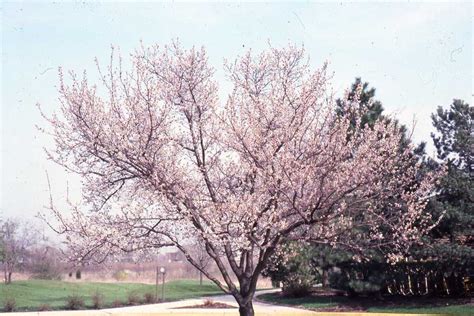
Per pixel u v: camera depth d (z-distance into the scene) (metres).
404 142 14.48
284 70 10.92
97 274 37.81
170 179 9.48
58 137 9.88
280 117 10.11
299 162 9.51
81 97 9.68
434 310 16.78
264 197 9.48
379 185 9.98
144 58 10.52
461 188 17.27
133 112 9.75
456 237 17.56
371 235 11.02
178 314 17.27
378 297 19.75
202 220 9.76
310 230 9.79
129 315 17.19
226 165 10.66
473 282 18.61
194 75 10.55
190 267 40.25
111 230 9.19
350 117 10.76
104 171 10.03
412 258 18.00
